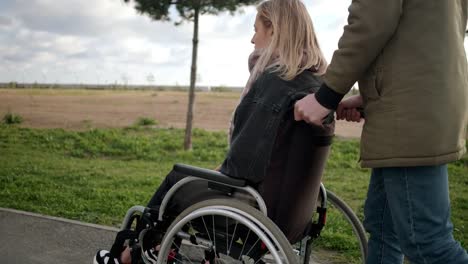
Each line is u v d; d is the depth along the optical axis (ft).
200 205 6.94
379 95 6.17
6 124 40.98
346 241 12.57
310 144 6.91
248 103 6.91
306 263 8.33
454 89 5.90
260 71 7.01
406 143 5.89
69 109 52.65
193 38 31.24
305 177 7.04
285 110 6.65
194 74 31.78
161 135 36.96
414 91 5.86
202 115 50.34
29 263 10.68
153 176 22.61
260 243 7.02
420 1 5.88
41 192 17.51
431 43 5.87
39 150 31.19
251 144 6.72
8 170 22.35
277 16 7.18
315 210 8.38
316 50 7.22
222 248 7.28
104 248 11.77
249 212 6.59
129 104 59.47
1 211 14.07
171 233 7.05
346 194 20.29
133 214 8.50
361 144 6.39
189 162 28.48
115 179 21.54
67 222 13.41
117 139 34.45
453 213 16.99
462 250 6.08
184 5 29.37
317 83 6.94
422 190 6.01
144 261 7.80
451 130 5.87
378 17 5.75
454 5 6.03
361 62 5.93
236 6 28.45
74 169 23.88
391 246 7.47
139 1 28.27
